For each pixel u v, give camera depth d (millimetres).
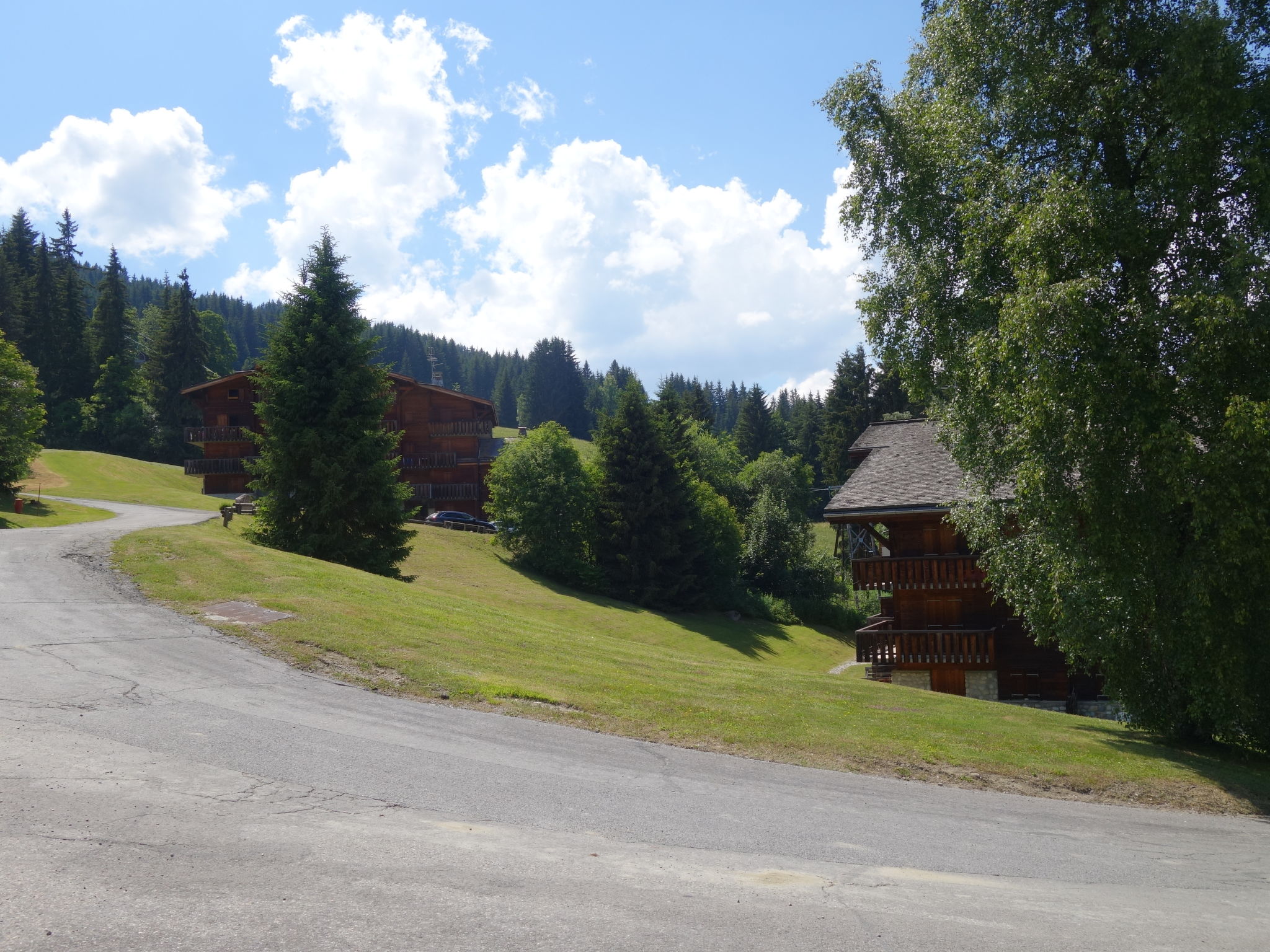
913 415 76438
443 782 8586
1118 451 13773
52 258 99062
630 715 12250
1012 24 15875
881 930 5797
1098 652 14766
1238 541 12781
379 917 5281
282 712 10594
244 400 69500
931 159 17203
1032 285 13992
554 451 54438
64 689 10656
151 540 22891
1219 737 15102
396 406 68438
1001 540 16703
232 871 5859
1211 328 12734
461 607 20484
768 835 7992
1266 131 14250
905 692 17375
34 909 5070
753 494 81062
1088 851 8672
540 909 5617
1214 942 6227
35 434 56938
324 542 31391
